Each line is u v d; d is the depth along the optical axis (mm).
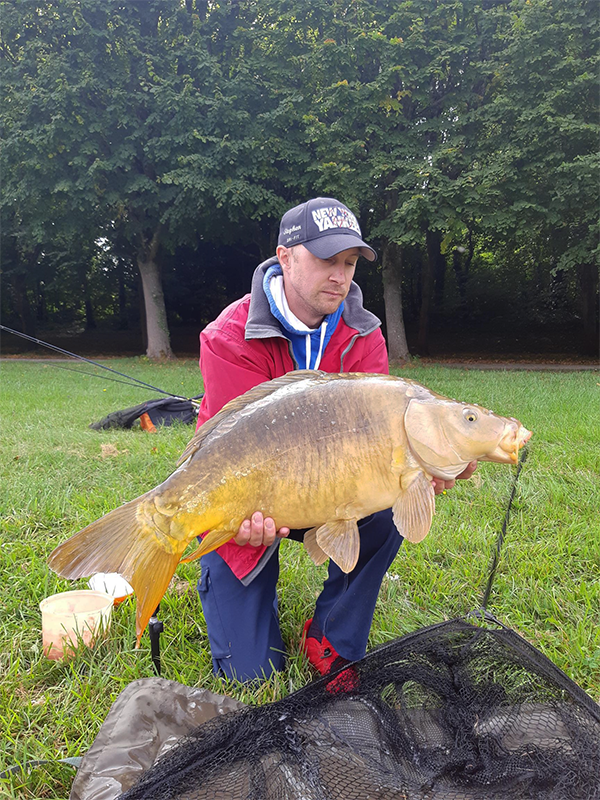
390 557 2264
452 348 26344
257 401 1870
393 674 1880
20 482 4527
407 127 17344
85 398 9852
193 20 17500
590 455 5020
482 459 1779
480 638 2031
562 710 1729
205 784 1478
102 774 1656
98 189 17688
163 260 25109
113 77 17047
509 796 1442
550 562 3180
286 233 2260
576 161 15250
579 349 24547
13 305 34500
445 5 16375
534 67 15781
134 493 4332
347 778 1524
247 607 2297
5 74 17062
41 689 2260
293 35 17328
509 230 17438
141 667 2330
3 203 18078
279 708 1707
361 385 1822
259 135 17078
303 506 1798
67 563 1653
